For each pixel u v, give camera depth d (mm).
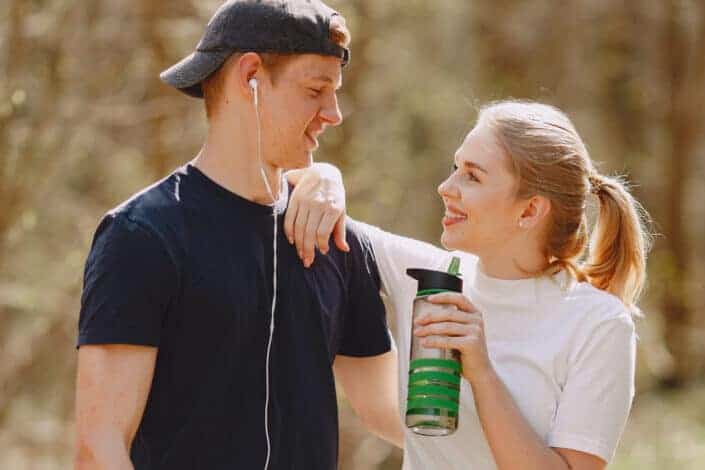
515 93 12977
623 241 3725
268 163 3596
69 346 10508
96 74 9812
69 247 10250
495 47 13078
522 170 3533
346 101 9984
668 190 14398
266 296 3539
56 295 10172
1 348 10383
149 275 3357
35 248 10258
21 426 10516
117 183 10148
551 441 3475
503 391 3371
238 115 3553
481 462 3600
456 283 3408
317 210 3676
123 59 9812
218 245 3486
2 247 9727
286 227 3646
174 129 9727
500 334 3605
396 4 10609
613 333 3486
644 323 13586
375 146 10797
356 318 3902
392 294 3953
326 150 9883
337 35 3547
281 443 3557
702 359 13648
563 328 3533
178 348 3430
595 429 3439
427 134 11695
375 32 10297
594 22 13719
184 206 3494
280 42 3482
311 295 3658
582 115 13906
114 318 3312
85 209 10203
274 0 3508
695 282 14211
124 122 9695
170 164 9758
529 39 13375
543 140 3543
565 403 3473
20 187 9586
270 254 3586
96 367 3322
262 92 3518
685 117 14312
